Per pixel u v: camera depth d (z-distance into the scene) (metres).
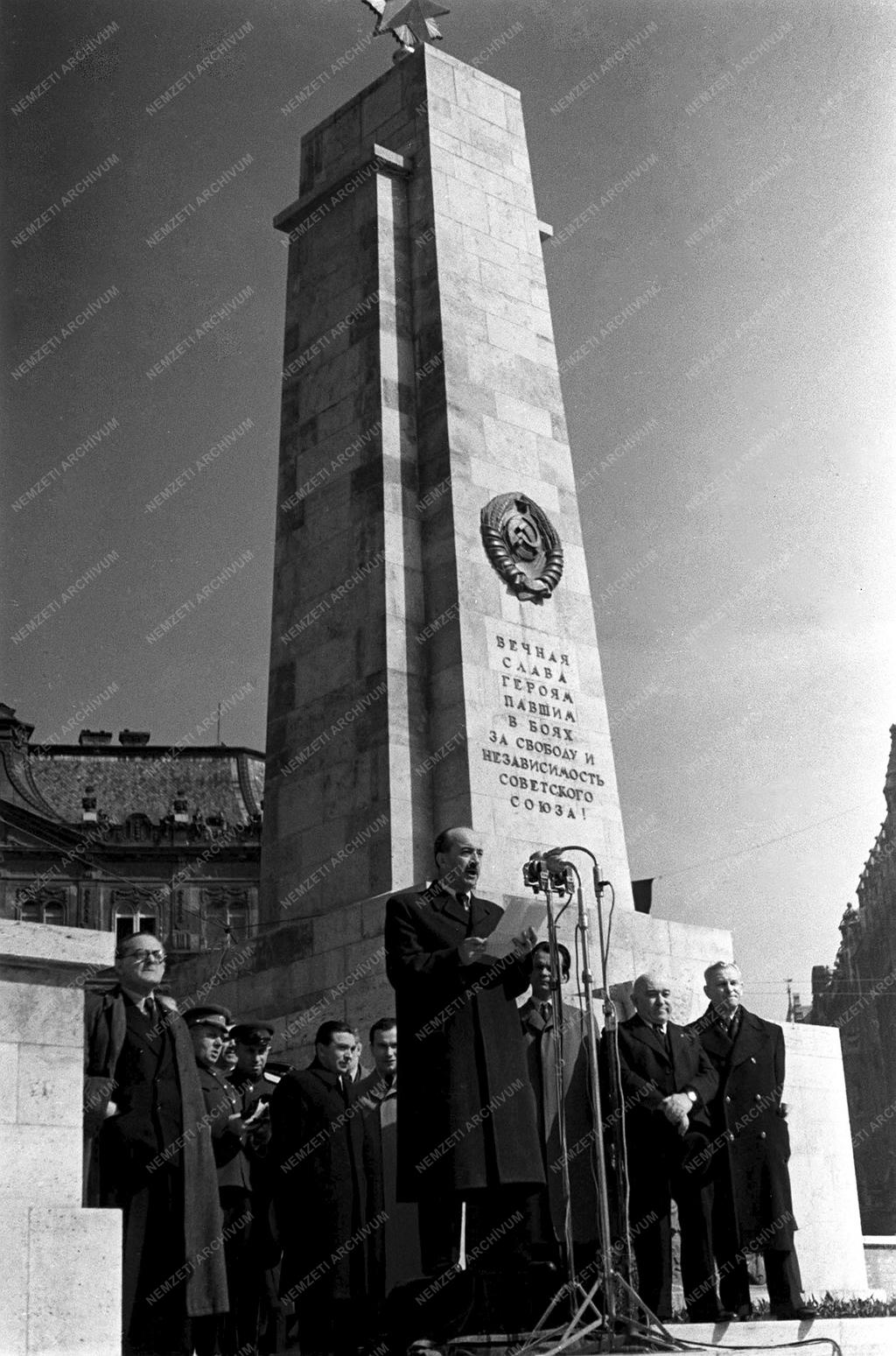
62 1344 7.66
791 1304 9.80
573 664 16.75
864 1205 42.12
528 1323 9.33
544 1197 9.28
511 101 19.22
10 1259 7.68
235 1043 10.92
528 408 17.67
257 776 53.44
